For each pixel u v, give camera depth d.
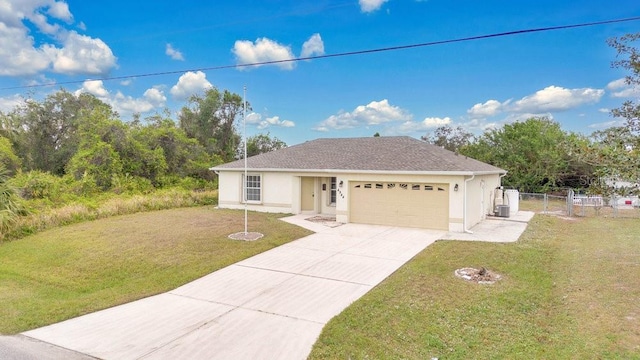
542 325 6.13
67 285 8.70
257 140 42.50
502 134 31.45
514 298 7.27
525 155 29.64
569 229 14.72
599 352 5.12
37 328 6.20
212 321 6.36
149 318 6.53
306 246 11.77
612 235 13.26
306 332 5.89
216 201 23.16
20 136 31.86
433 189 14.47
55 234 13.48
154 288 8.14
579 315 6.38
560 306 6.88
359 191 15.80
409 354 5.23
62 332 6.02
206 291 7.91
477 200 15.85
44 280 9.02
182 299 7.46
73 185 20.98
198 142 33.41
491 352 5.27
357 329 5.94
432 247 11.48
